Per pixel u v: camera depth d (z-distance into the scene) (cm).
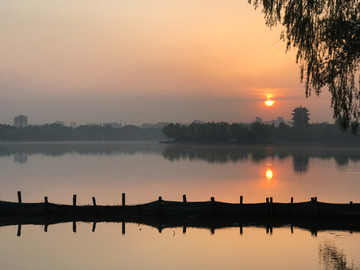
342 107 1844
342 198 5306
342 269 2231
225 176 8381
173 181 7512
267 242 2838
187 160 13862
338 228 3194
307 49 1817
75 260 2494
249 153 18012
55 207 3678
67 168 10719
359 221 3356
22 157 15925
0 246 2819
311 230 3147
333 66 1792
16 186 6806
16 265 2411
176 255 2575
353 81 1816
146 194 5828
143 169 10362
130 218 3606
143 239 2975
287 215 3447
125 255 2588
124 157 15925
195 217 3534
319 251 2597
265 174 8731
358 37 1658
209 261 2439
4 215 3694
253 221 3453
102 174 8969
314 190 6091
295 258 2458
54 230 3272
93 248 2753
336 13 1711
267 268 2286
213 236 3027
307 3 1739
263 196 5500
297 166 10838
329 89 1859
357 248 2647
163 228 3291
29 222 3525
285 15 1800
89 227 3356
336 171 9262
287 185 6756
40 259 2522
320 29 1777
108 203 5075
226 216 3484
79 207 3659
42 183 7231
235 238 2959
